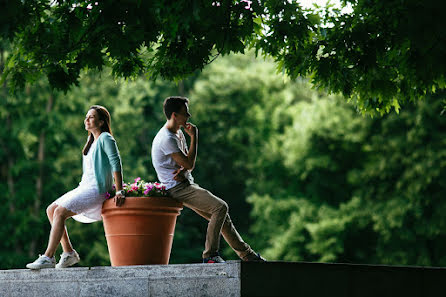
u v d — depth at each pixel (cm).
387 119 2792
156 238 738
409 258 2727
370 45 714
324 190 3184
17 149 3005
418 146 2694
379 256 2806
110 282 681
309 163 3089
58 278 679
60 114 3156
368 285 642
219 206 712
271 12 762
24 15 662
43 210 3078
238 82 3806
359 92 806
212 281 699
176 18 628
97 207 739
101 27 654
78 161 3216
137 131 3578
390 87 782
